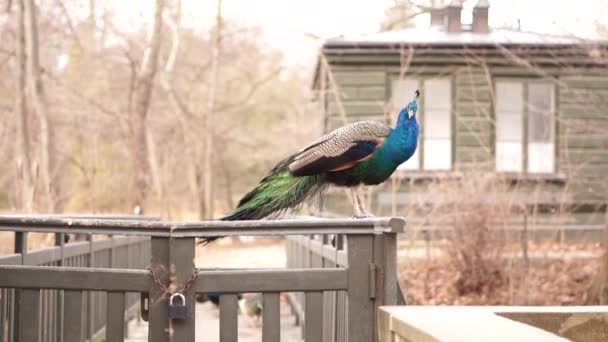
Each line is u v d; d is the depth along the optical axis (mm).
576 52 13344
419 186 15992
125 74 25312
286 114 33688
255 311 9938
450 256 11336
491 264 11125
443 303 10828
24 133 19234
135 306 10680
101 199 21547
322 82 16375
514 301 10586
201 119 27031
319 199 5398
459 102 16422
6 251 15617
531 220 12828
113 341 4277
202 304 11703
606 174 16203
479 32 16859
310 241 8125
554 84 16141
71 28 22703
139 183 20875
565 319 4234
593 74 15664
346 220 4371
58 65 26938
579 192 15008
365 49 15992
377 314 4375
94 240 7859
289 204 5234
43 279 4266
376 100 16250
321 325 4484
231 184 34219
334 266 6188
